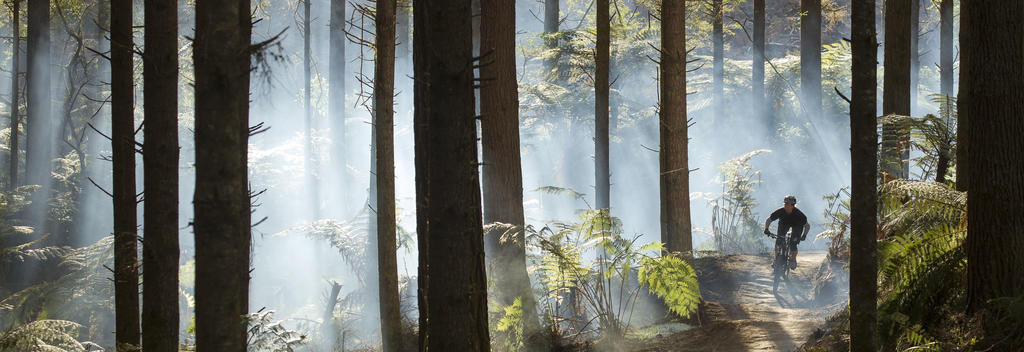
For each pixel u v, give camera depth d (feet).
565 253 32.63
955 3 99.55
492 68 35.50
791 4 115.44
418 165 22.13
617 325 31.45
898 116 32.55
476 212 17.93
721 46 79.41
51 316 42.01
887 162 34.35
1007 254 20.62
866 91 17.93
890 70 41.93
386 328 30.09
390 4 29.25
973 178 21.36
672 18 44.88
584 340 31.76
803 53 75.66
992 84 20.74
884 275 24.22
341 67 72.08
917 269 23.56
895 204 27.12
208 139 12.46
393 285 30.12
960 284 22.99
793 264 41.98
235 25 12.51
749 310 34.81
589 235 33.30
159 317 21.42
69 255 46.80
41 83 63.41
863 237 18.33
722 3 78.69
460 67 16.94
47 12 64.08
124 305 24.54
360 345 39.58
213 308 12.65
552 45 78.74
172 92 21.50
